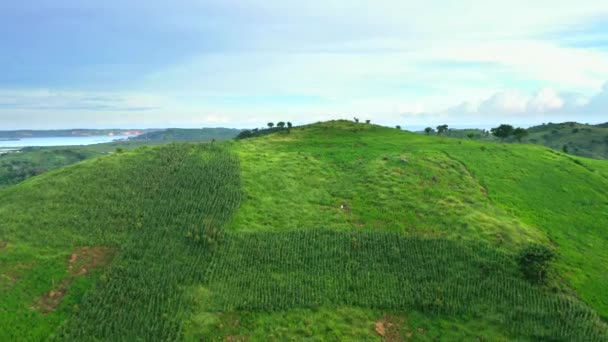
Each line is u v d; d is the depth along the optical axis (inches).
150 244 1812.3
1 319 1449.3
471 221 2005.4
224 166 2511.1
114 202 2129.7
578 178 2632.9
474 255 1774.1
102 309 1488.7
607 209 2294.5
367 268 1723.7
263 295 1573.6
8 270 1676.9
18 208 2091.5
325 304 1553.9
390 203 2186.3
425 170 2573.8
